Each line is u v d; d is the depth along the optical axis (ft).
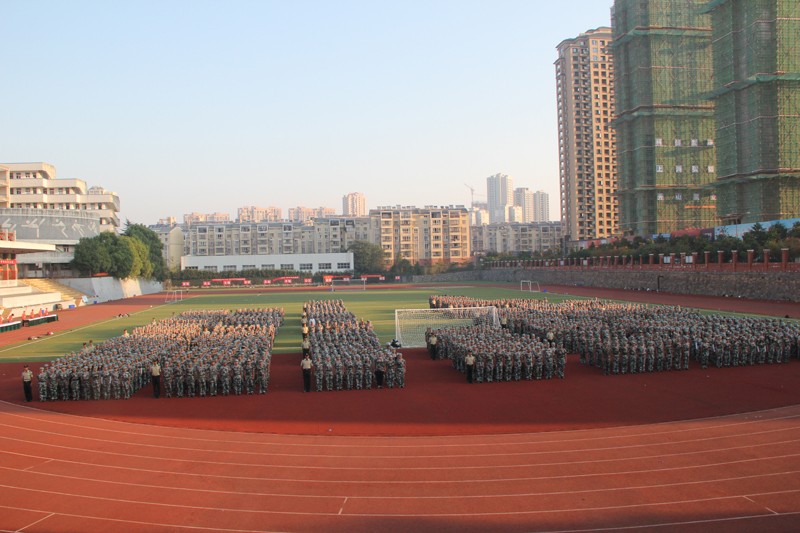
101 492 57.52
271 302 323.37
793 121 355.56
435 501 54.24
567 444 69.46
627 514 50.78
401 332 169.27
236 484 59.06
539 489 56.34
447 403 90.68
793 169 354.54
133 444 72.64
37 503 55.16
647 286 313.73
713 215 472.44
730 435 71.15
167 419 84.38
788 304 213.66
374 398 94.84
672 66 457.27
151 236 494.18
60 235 392.47
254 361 102.01
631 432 73.67
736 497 53.52
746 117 367.04
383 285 524.52
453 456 66.28
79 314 267.39
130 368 100.83
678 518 49.83
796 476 57.93
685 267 283.59
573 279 405.59
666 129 460.96
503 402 90.48
